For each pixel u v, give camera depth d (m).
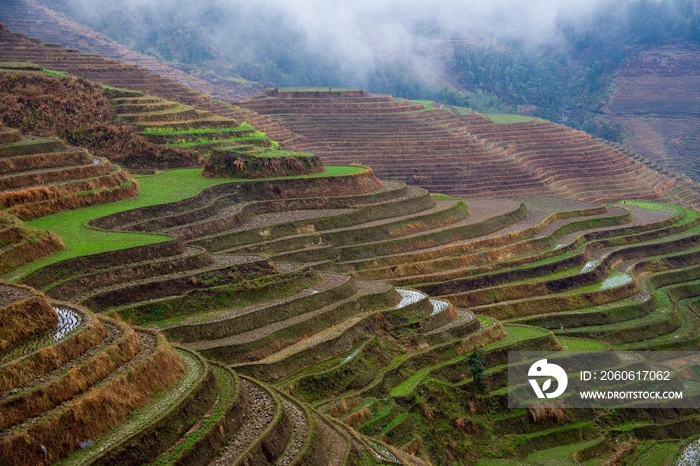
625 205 105.00
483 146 126.50
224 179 74.19
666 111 189.88
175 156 83.62
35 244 46.81
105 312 43.19
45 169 62.66
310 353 45.78
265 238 63.91
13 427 27.58
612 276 76.81
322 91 133.38
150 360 33.09
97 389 30.20
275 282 50.78
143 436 29.05
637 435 52.16
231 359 43.06
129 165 83.50
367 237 68.94
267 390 36.69
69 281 44.44
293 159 77.06
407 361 49.66
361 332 50.19
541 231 82.12
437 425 46.00
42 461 27.05
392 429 42.94
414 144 121.31
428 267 67.81
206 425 31.23
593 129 187.50
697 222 95.94
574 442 49.91
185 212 62.81
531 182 117.94
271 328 46.56
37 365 30.52
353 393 44.56
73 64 107.25
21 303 33.19
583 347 59.16
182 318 45.41
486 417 49.03
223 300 47.81
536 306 67.19
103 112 88.38
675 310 72.44
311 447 32.81
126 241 50.97
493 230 78.94
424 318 54.12
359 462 34.50
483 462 46.19
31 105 85.94
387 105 134.50
